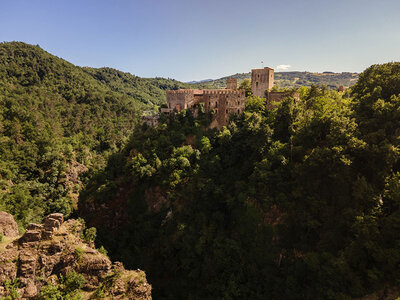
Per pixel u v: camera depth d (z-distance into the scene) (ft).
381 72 231.30
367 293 132.05
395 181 140.97
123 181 242.37
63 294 118.93
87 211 244.01
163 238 209.87
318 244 161.79
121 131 579.48
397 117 169.48
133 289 134.51
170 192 223.30
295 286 152.25
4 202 223.30
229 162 229.45
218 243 188.65
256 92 297.53
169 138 257.55
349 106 227.61
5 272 106.22
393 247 133.18
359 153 164.04
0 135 335.26
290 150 201.67
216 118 275.80
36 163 333.21
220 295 168.76
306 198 176.45
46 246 122.31
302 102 252.62
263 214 185.16
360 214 148.77
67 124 513.45
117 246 219.20
